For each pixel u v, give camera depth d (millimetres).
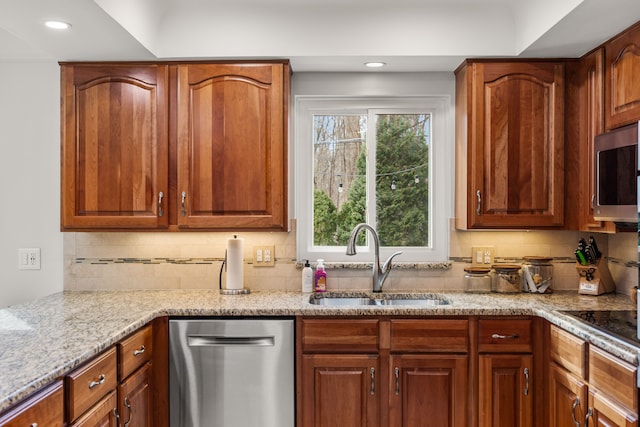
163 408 2373
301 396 2385
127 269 2953
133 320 2104
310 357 2385
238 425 2383
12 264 2924
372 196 3045
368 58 2674
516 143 2660
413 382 2387
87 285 2945
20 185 2914
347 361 2381
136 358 2123
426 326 2377
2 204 2912
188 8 2592
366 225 2814
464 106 2740
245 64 2658
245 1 2543
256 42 2615
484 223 2666
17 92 2900
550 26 2244
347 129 3080
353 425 2385
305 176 3041
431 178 3041
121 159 2648
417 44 2625
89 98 2648
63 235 2938
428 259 3023
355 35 2625
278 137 2648
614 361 1751
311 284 2830
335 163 3078
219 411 2379
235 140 2654
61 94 2648
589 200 2553
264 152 2658
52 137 2912
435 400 2387
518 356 2373
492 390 2377
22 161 2910
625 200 2094
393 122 3061
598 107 2471
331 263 2924
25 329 1938
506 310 2371
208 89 2656
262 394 2379
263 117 2660
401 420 2389
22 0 1910
